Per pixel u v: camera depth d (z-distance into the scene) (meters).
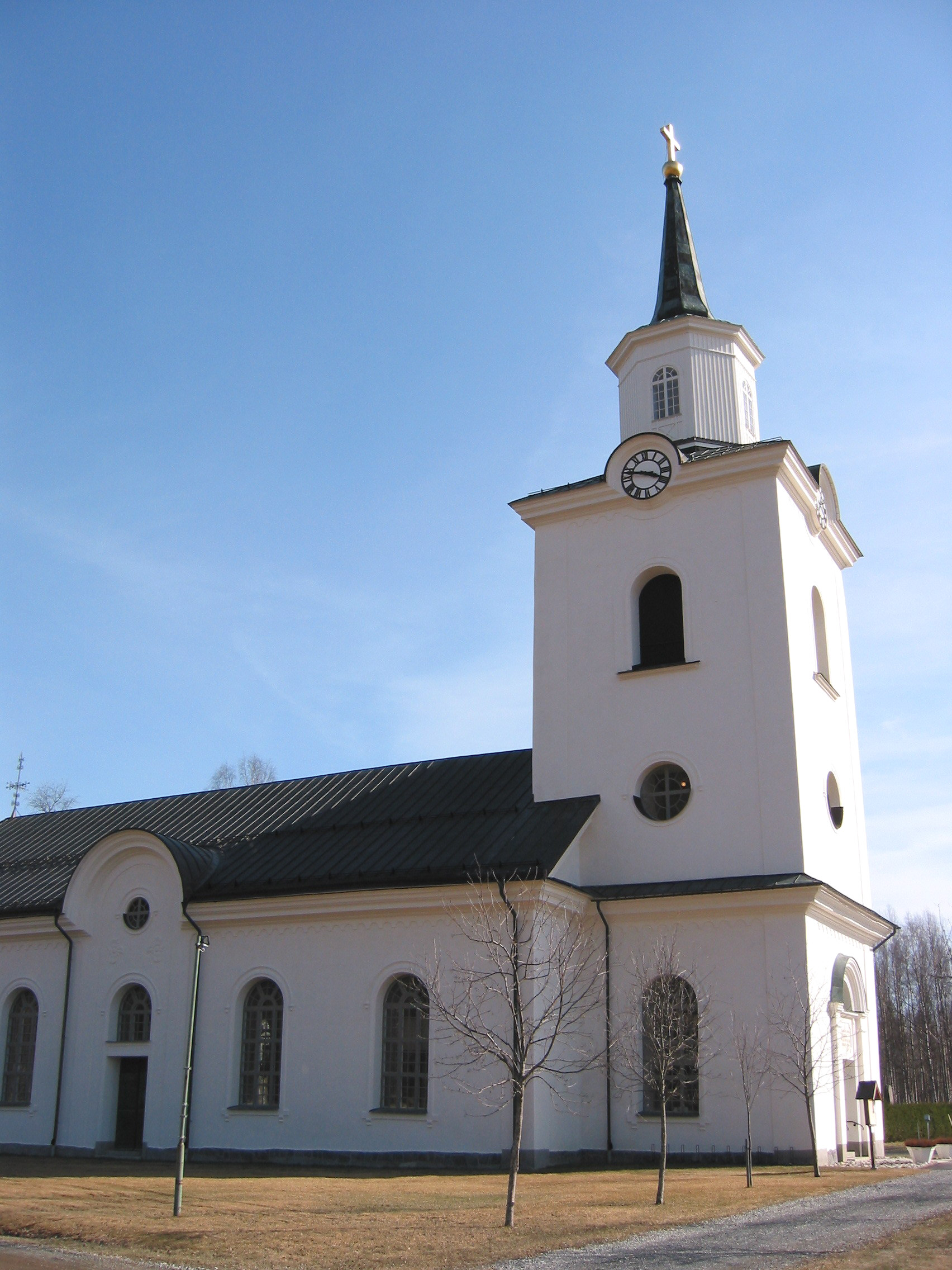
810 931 29.89
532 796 35.44
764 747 32.25
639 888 32.06
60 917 37.91
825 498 37.78
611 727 34.66
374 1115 30.98
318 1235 18.17
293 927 33.94
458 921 31.16
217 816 42.66
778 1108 28.69
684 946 30.88
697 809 32.62
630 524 36.31
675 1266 14.82
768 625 33.19
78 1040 36.84
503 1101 29.25
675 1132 29.70
